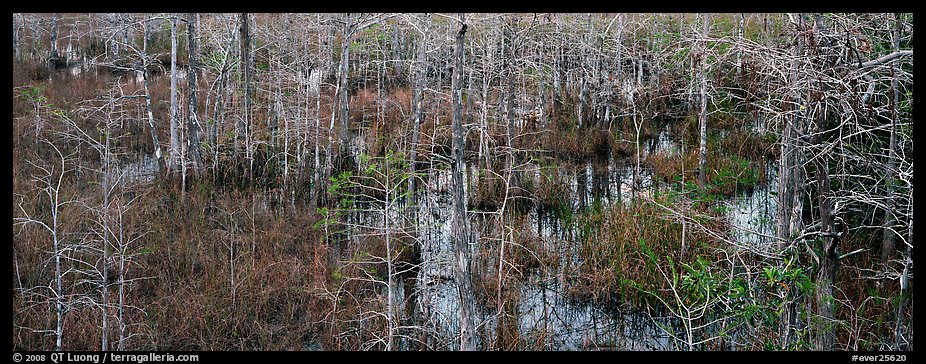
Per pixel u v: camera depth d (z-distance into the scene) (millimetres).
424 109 23406
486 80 19000
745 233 13430
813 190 12445
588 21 25281
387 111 25547
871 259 11852
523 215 16938
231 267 12062
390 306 9969
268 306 11742
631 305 12273
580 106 24219
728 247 10859
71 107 23688
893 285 10773
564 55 26969
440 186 18828
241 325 11141
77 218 13695
